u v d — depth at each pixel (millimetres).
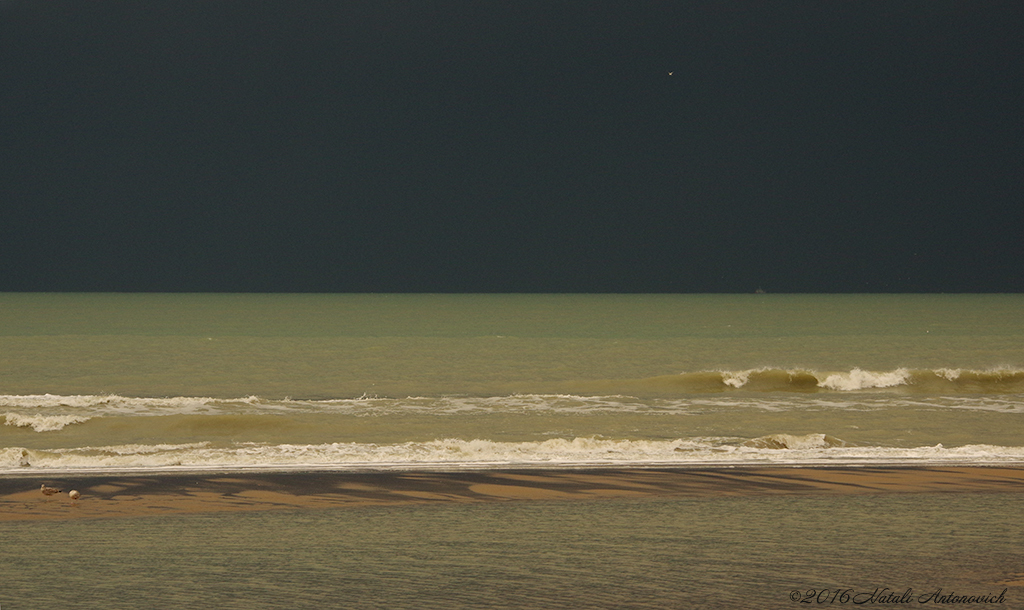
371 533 45969
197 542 44000
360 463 64562
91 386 142250
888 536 45781
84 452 70625
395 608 34719
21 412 101125
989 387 135250
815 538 45406
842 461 66625
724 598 36250
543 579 38500
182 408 106375
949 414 100500
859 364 186750
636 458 67500
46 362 186500
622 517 49719
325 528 46938
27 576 38375
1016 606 35562
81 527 46812
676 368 178000
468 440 83062
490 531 46469
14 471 60406
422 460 66500
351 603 35219
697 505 52719
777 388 135125
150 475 59812
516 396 116688
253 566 40062
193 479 58750
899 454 69500
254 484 57562
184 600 35469
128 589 36750
